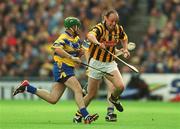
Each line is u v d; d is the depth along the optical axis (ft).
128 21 266.98
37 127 105.50
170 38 249.75
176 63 241.55
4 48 256.11
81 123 115.34
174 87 233.76
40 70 247.91
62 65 111.34
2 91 243.60
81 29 256.32
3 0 268.21
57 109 171.12
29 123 116.16
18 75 249.34
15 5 268.21
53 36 257.14
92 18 260.01
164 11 263.70
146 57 243.60
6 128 103.65
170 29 253.24
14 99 239.30
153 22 262.47
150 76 235.61
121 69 240.12
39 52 252.62
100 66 118.62
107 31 117.70
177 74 233.96
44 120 125.70
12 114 146.30
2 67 252.21
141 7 270.05
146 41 249.96
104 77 121.19
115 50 122.01
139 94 235.81
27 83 114.93
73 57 110.42
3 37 259.19
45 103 207.72
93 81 119.65
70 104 202.69
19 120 125.39
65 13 264.52
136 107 187.32
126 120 127.24
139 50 245.86
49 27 261.24
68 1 268.00
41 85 242.37
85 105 120.98
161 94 234.58
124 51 121.19
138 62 241.35
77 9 264.31
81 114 111.65
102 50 117.91
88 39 116.16
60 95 115.44
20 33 260.21
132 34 265.95
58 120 126.11
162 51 245.24
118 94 119.44
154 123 118.52
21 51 255.29
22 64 251.19
